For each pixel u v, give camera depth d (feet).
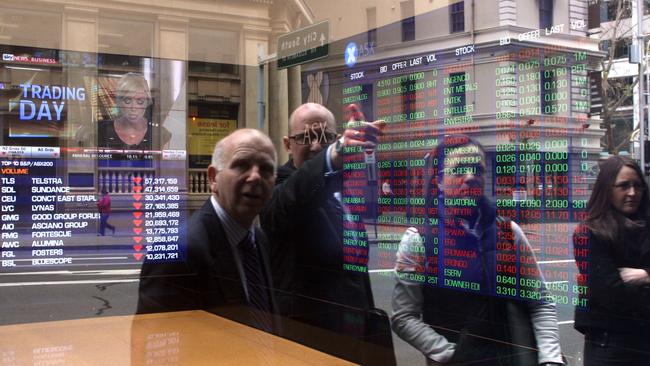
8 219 9.86
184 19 15.53
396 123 6.93
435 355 5.77
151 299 7.06
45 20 18.35
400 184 6.70
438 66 6.42
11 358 4.54
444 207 6.10
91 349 4.82
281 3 12.31
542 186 5.22
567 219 4.98
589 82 4.97
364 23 7.71
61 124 10.69
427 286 6.15
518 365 4.97
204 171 11.69
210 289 7.11
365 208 7.06
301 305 6.98
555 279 5.05
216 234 7.30
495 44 5.74
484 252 5.65
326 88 8.59
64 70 10.93
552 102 5.24
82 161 10.72
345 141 7.53
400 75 6.97
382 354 5.79
